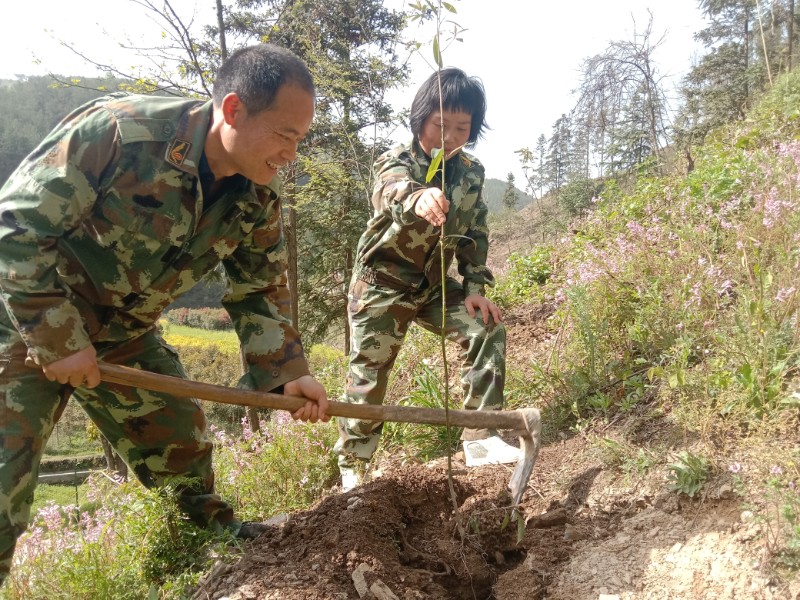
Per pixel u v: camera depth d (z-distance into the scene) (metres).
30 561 2.70
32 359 2.20
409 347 5.62
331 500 3.00
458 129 3.21
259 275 2.70
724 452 2.69
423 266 3.40
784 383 2.89
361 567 2.47
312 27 12.61
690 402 3.00
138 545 2.80
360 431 3.58
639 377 3.61
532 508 2.94
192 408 2.83
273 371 2.63
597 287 4.20
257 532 2.96
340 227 17.98
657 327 3.68
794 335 2.97
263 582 2.46
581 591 2.35
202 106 2.31
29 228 2.06
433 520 3.02
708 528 2.43
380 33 15.38
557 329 4.91
